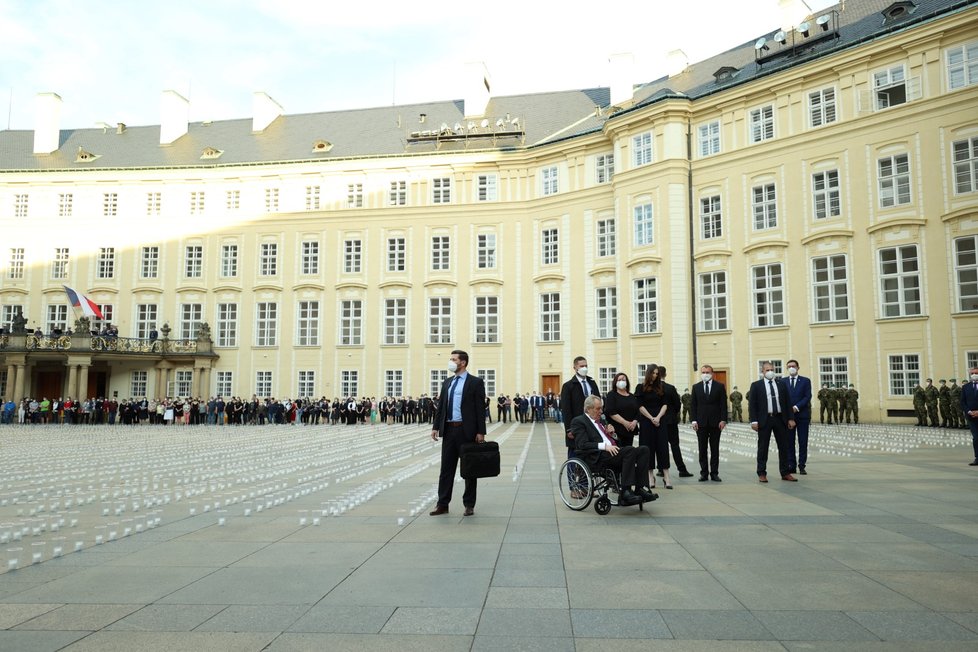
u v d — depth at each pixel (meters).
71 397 45.25
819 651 4.70
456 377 10.31
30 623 5.31
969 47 29.45
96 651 4.74
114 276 51.25
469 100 50.72
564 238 44.31
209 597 5.96
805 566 6.90
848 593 5.99
